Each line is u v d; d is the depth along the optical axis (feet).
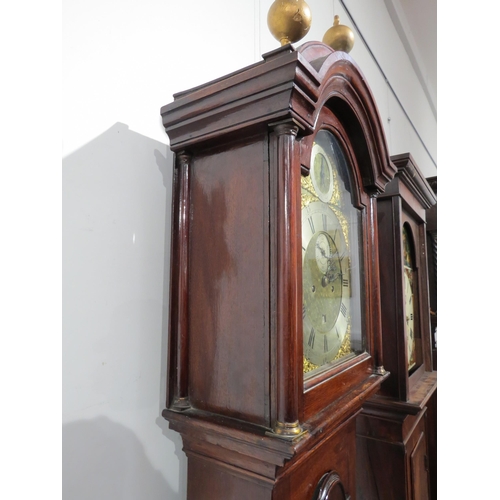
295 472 2.27
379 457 4.15
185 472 2.75
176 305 2.41
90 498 2.21
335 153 2.76
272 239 2.04
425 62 12.05
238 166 2.22
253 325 2.09
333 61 2.19
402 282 4.14
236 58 3.60
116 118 2.45
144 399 2.53
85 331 2.24
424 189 4.83
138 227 2.56
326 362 2.52
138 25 2.63
